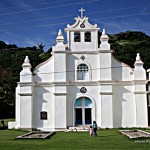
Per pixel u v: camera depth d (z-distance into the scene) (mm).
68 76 37688
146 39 112062
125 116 37000
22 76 37094
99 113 36969
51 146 20641
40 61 76688
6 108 62062
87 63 37812
